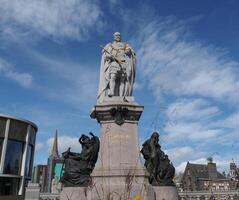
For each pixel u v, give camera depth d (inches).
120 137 549.3
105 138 550.0
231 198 1471.5
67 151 558.6
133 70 627.2
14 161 1967.3
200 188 2495.1
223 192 1482.5
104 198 455.2
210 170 2564.0
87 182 515.8
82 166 534.0
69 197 499.8
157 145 574.2
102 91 609.0
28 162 2106.3
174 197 533.6
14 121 1995.6
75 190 504.4
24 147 2049.7
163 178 546.3
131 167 517.7
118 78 613.0
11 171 1937.7
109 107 558.9
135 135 554.9
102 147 543.8
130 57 632.4
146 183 498.9
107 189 477.7
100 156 536.7
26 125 2076.8
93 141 558.9
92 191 483.8
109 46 633.0
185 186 2573.8
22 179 1996.8
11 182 1943.9
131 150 542.3
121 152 538.9
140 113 566.3
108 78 606.2
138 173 508.4
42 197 1124.5
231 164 2290.8
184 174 2635.3
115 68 602.2
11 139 1967.3
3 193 1888.5
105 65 618.8
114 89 599.8
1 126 1934.1
